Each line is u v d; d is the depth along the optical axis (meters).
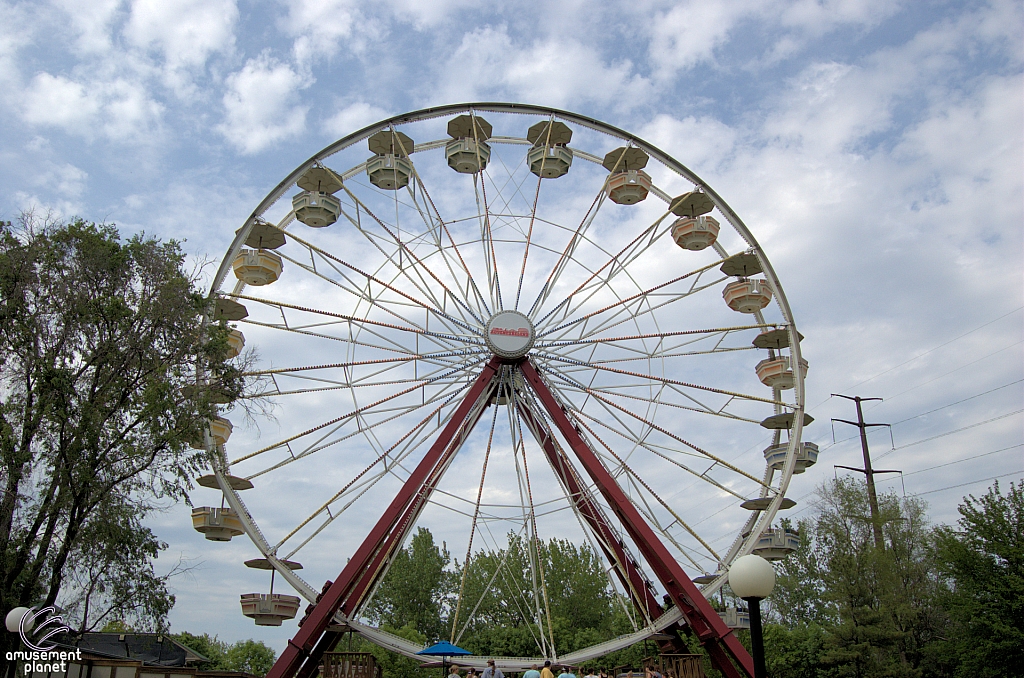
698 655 26.95
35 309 22.45
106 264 23.14
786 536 27.81
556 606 64.06
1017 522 34.00
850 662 37.28
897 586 39.53
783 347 31.34
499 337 30.19
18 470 20.75
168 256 24.34
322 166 29.55
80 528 21.44
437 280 30.23
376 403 28.78
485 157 31.91
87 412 21.08
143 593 22.06
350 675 25.83
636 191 31.31
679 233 30.69
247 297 28.41
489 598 65.94
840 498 44.34
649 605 29.80
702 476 28.67
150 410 21.72
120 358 22.58
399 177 30.58
